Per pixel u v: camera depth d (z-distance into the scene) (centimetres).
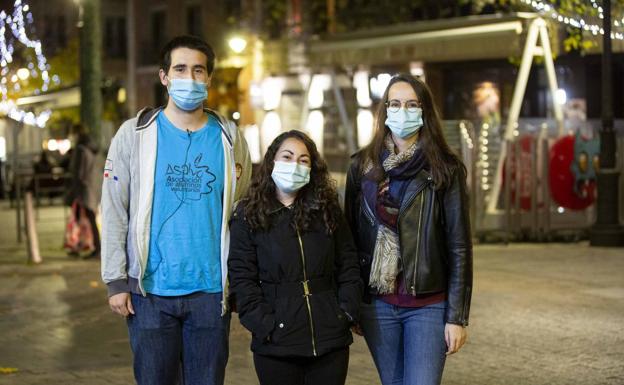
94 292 1186
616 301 1071
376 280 476
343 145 2273
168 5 3900
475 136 1658
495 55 1878
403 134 471
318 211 468
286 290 464
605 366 781
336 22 2780
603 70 1551
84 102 1848
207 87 481
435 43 1930
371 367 785
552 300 1080
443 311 476
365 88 2159
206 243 480
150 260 477
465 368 779
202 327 484
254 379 754
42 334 942
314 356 462
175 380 492
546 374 757
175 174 479
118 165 479
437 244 471
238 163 496
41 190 2597
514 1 1738
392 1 2698
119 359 830
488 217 1645
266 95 2591
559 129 1717
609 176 1566
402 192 473
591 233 1587
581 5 1507
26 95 3216
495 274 1275
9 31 4059
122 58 4438
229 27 3494
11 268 1406
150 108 492
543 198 1648
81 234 1530
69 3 4525
